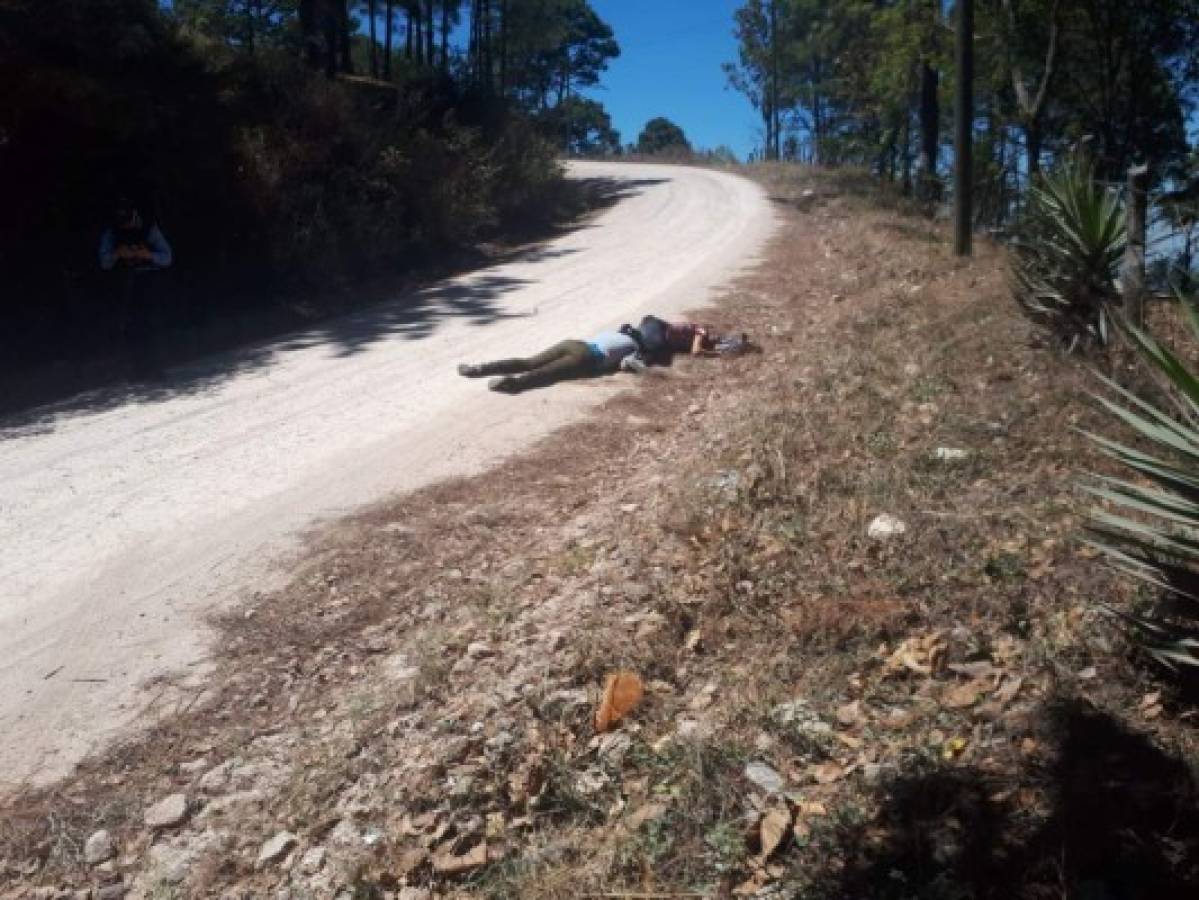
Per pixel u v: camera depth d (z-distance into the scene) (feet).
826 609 14.10
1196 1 63.87
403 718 13.93
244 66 57.06
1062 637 12.75
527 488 22.61
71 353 40.70
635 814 11.17
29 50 40.09
